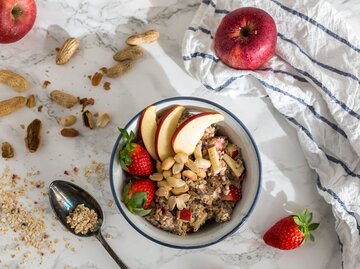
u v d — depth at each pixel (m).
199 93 0.55
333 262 0.54
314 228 0.52
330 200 0.52
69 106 0.55
